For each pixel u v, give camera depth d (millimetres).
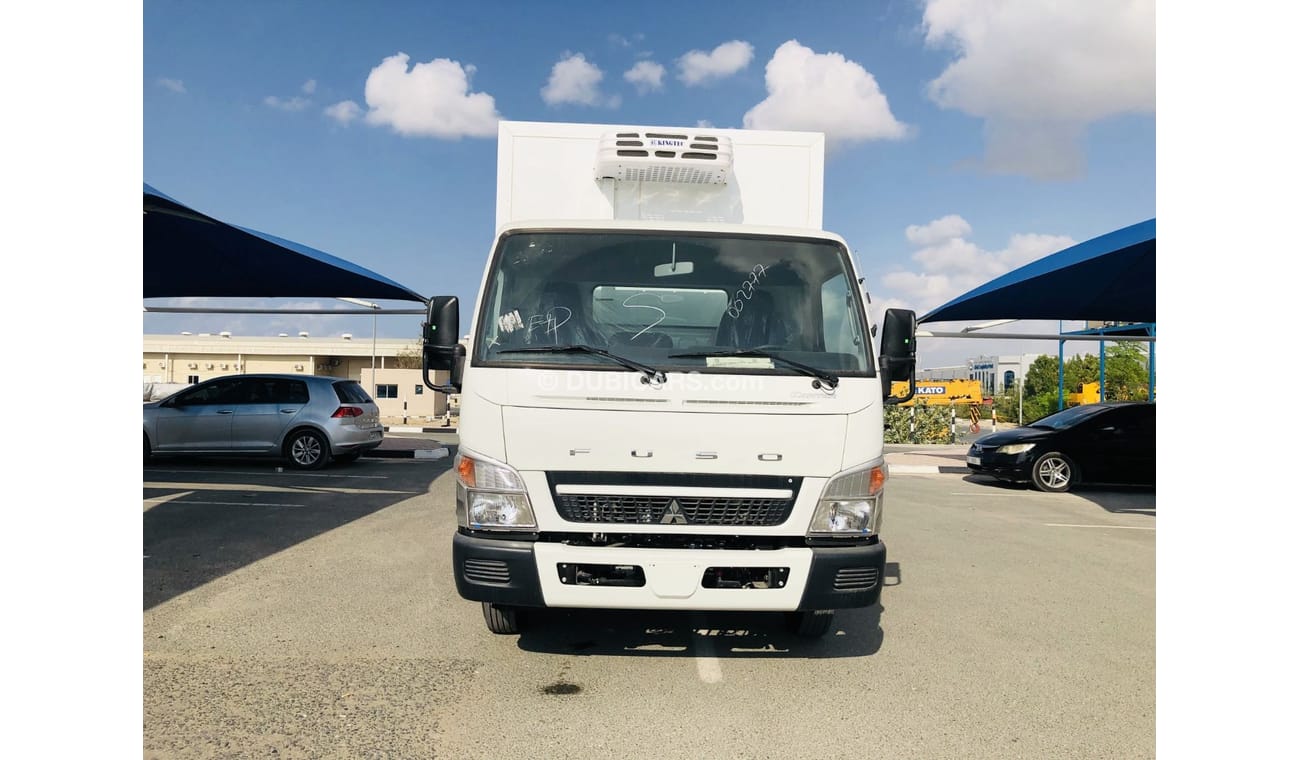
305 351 49812
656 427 4270
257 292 15258
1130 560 7969
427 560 7281
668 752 3662
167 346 49438
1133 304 14398
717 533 4258
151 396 32375
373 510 9859
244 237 10891
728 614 5844
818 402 4363
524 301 4617
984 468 14055
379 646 5027
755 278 4766
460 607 5895
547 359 4438
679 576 4188
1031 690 4484
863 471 4398
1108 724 4039
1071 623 5789
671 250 4773
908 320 4816
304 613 5664
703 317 4680
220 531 8453
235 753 3559
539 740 3762
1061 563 7793
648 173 5691
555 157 5715
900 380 4793
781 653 5059
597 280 4688
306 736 3746
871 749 3727
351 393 14812
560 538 4320
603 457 4258
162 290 15078
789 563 4219
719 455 4277
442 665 4723
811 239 4887
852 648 5180
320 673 4551
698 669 4754
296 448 14148
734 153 5746
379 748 3641
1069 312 15234
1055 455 13508
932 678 4660
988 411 43344
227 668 4598
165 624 5375
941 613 6016
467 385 4445
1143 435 13461
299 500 10594
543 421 4281
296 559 7258
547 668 4711
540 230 4793
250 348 49625
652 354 4453
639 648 5094
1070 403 34344
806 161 5781
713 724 3977
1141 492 13641
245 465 14727
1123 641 5387
